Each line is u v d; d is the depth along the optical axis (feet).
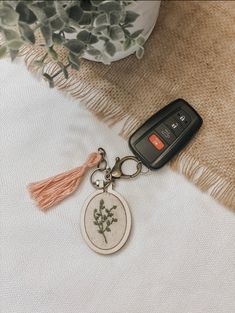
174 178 1.14
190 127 1.15
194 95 1.19
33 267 1.12
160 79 1.20
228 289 1.09
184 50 1.21
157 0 1.07
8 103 1.19
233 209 1.12
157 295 1.10
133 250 1.11
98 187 1.14
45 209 1.14
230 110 1.17
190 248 1.11
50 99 1.19
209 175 1.14
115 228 1.12
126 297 1.10
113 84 1.20
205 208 1.13
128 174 1.15
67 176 1.14
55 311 1.10
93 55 1.02
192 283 1.10
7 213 1.14
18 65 1.20
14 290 1.11
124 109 1.18
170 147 1.14
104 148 1.17
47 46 0.91
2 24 0.87
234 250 1.11
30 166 1.16
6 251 1.13
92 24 0.90
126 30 0.97
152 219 1.13
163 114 1.16
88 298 1.10
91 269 1.11
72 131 1.18
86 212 1.13
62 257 1.12
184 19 1.22
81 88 1.19
